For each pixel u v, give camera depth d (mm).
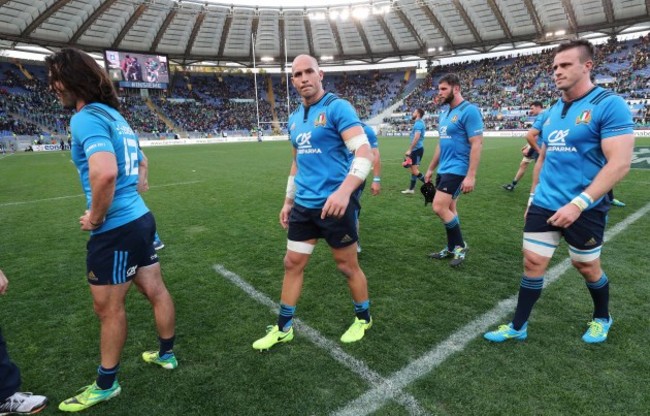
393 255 4316
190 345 2631
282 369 2344
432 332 2707
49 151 28781
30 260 4426
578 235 2314
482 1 33406
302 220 2463
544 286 3352
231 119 44656
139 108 40000
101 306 1981
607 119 2102
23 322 2992
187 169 13328
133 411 2031
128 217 1943
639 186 7770
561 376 2188
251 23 39031
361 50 42812
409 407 1994
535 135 5180
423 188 4492
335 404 2035
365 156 2164
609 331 2621
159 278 2248
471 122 3775
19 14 28156
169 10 34531
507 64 42781
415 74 50344
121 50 34969
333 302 3221
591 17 32062
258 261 4254
